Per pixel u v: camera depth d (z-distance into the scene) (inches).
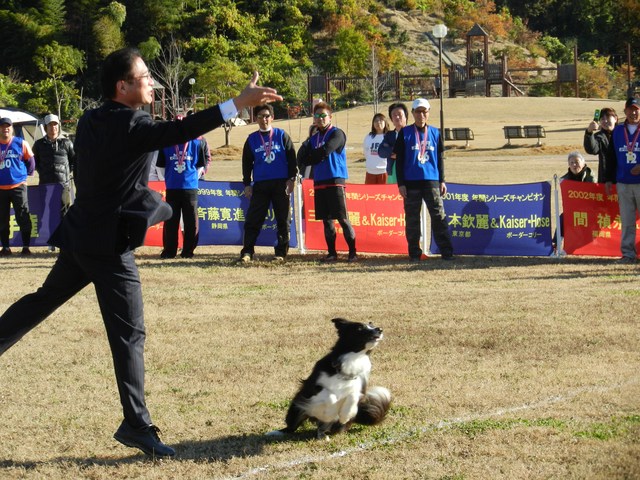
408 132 487.2
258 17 3870.6
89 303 383.6
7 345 201.9
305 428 219.9
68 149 569.0
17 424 227.8
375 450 201.2
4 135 540.4
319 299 384.2
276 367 277.4
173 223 519.5
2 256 541.0
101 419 231.5
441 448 200.2
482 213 508.7
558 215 500.7
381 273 450.9
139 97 191.2
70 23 3449.8
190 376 269.9
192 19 3656.5
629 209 470.6
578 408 225.5
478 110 2246.6
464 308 354.6
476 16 4315.9
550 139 1596.9
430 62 3863.2
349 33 3622.0
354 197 524.7
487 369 267.3
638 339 299.4
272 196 499.8
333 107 2802.7
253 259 507.5
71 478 191.2
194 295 400.2
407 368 270.5
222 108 184.2
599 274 431.8
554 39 4436.5
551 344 294.8
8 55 3262.8
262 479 186.1
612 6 4707.2
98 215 189.9
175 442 211.6
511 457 192.7
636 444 197.8
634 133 464.1
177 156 516.1
